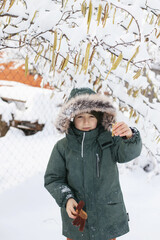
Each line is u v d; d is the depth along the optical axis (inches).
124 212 54.4
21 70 249.8
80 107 51.5
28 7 50.8
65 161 55.7
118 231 52.0
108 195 52.7
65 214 55.0
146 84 71.2
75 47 50.2
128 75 71.6
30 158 180.2
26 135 243.0
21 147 205.8
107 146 52.9
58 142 58.2
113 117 55.1
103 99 52.5
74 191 54.2
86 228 51.9
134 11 46.5
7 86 262.8
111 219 52.0
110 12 54.7
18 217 94.7
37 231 84.7
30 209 101.7
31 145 210.4
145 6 52.5
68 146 54.0
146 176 136.4
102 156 53.2
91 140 53.2
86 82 76.5
